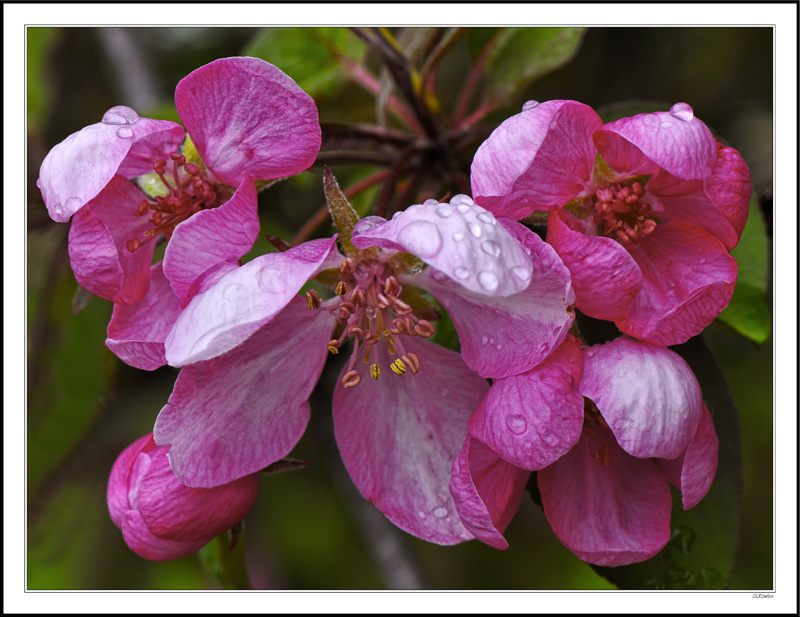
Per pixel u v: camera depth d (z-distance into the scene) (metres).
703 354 0.29
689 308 0.27
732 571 0.28
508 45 0.31
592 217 0.28
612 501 0.28
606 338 0.28
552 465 0.28
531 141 0.27
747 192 0.27
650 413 0.27
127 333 0.28
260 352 0.28
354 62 0.32
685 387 0.27
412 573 0.32
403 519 0.28
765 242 0.29
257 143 0.27
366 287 0.28
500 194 0.27
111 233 0.28
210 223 0.27
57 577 0.33
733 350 0.33
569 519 0.28
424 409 0.28
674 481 0.28
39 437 0.33
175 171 0.28
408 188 0.30
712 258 0.28
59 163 0.27
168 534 0.27
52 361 0.32
